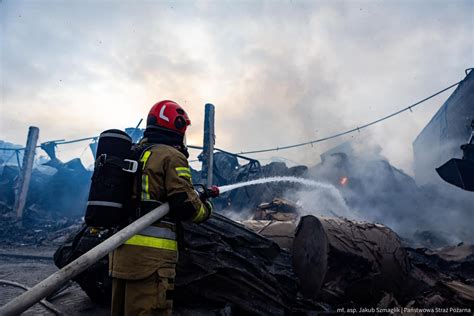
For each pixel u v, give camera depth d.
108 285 2.99
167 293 1.66
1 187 14.88
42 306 3.33
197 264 2.90
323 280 2.96
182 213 1.68
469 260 4.84
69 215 14.54
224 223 3.35
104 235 1.93
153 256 1.63
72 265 1.22
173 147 1.89
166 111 1.96
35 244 10.09
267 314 2.87
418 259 4.87
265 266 3.30
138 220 1.54
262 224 4.39
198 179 13.77
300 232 3.52
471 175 6.12
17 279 4.97
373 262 2.95
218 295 2.90
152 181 1.71
